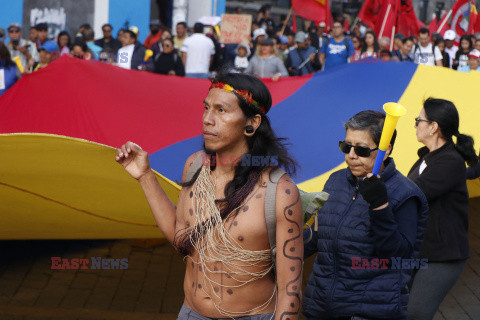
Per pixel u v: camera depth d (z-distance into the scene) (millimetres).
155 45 14969
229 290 2682
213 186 2723
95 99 6961
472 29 15938
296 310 2617
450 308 6117
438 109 4266
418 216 3410
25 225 5535
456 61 13477
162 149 6621
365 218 3307
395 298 3277
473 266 7230
